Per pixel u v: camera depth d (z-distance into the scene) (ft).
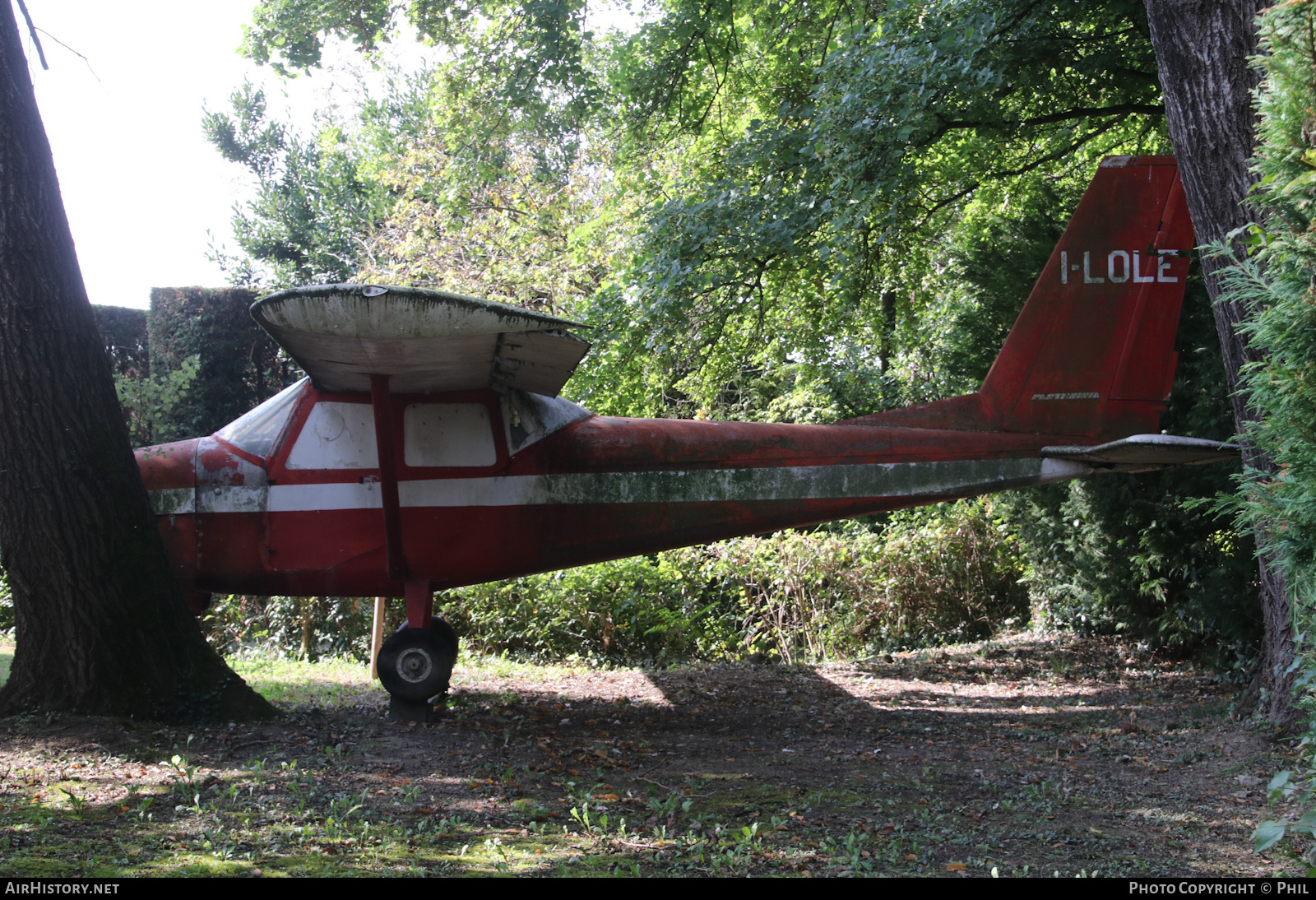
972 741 18.89
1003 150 32.27
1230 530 24.23
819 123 25.63
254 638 33.22
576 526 20.53
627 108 37.76
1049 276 21.52
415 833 11.69
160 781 13.30
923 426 21.48
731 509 20.90
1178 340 25.89
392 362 17.48
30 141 16.48
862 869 10.85
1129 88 27.43
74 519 16.28
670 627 33.53
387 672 19.10
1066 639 31.76
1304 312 9.69
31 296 16.25
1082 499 28.71
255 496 19.61
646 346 29.91
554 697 24.06
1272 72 9.87
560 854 11.10
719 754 17.58
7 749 14.35
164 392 37.60
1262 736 16.90
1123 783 15.14
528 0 35.45
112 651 16.38
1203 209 16.87
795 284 31.86
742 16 36.52
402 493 19.84
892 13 25.39
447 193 51.06
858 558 36.06
